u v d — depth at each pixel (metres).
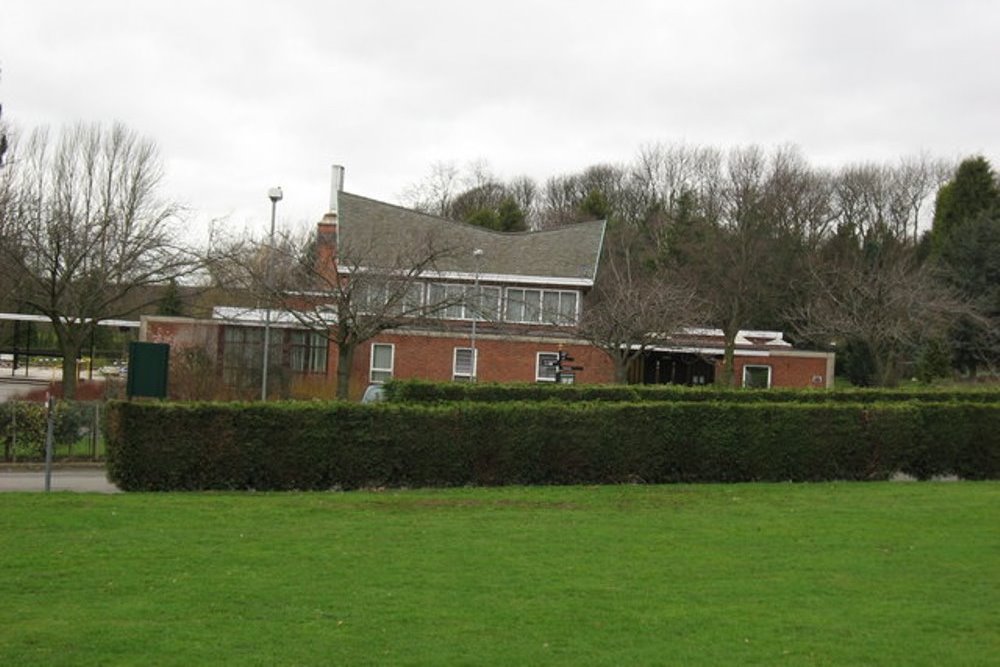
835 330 39.84
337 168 51.34
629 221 76.56
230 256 30.88
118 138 44.75
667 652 7.39
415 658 7.17
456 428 16.77
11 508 13.38
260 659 7.08
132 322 48.09
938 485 17.17
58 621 7.98
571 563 10.38
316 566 10.11
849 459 18.12
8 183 31.64
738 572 10.04
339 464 16.38
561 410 17.16
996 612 8.56
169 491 15.88
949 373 46.12
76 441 23.72
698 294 49.09
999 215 56.09
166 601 8.66
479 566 10.20
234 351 34.56
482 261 42.09
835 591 9.27
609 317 35.88
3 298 31.28
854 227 66.12
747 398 21.84
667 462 17.47
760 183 65.88
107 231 32.41
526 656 7.26
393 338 38.84
